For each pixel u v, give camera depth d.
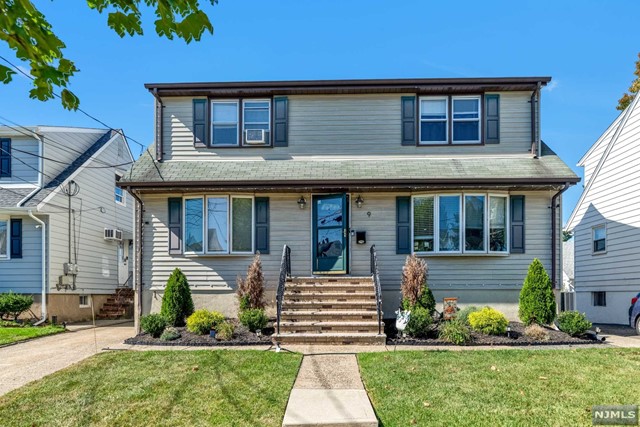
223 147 12.09
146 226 11.46
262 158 12.04
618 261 14.83
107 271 18.09
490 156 11.80
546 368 6.82
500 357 7.48
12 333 11.00
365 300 10.10
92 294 16.83
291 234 11.46
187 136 12.12
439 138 11.98
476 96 11.98
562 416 5.05
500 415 5.09
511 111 11.88
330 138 12.05
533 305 9.80
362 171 11.23
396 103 12.05
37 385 6.23
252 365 7.03
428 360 7.29
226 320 10.62
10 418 5.11
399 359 7.38
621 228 14.72
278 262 11.38
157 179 10.92
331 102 12.13
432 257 11.15
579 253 17.48
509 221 11.09
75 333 11.81
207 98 12.17
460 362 7.17
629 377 6.39
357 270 11.27
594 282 16.31
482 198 11.05
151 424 4.92
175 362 7.25
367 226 11.37
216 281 11.30
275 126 12.08
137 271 11.30
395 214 11.36
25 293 14.12
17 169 15.04
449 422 4.92
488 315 9.32
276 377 6.42
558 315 9.88
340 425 4.82
